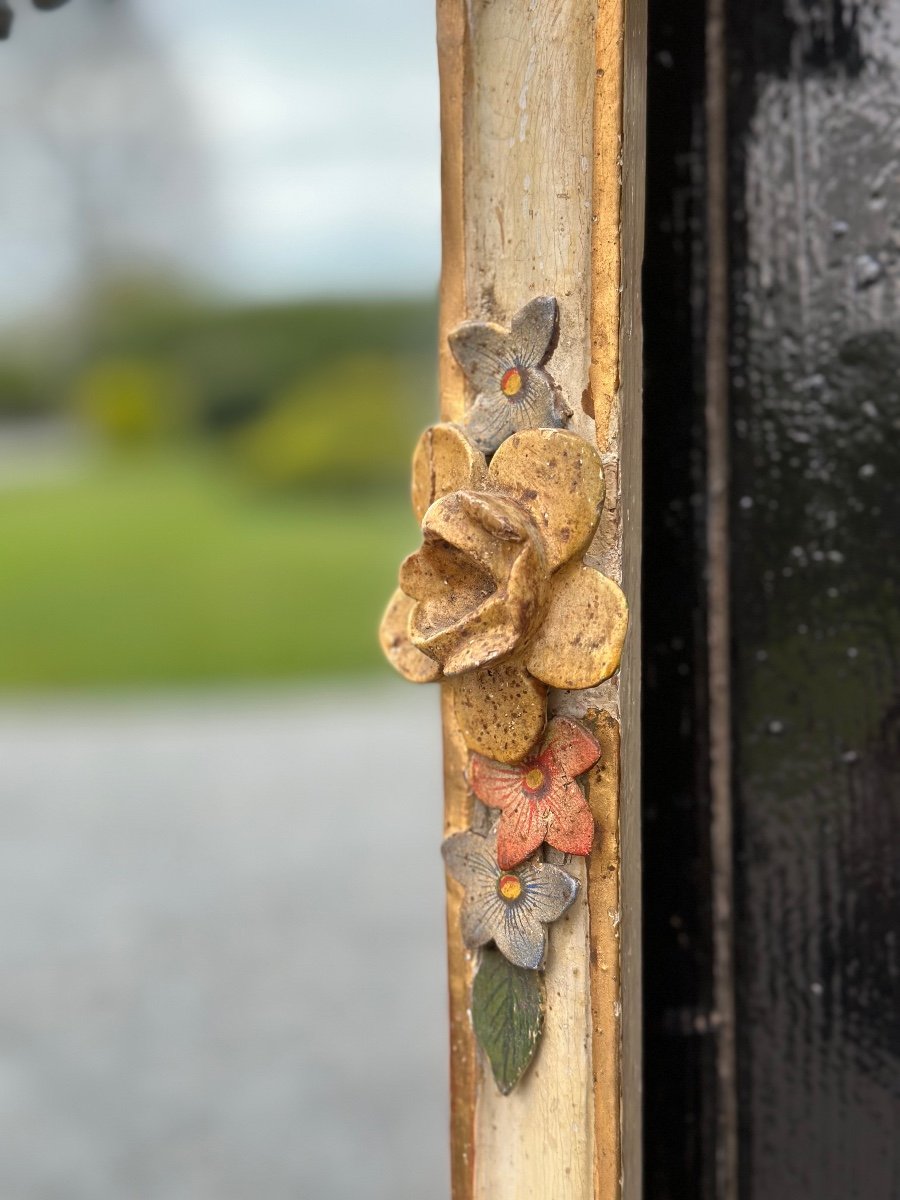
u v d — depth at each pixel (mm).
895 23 527
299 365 8781
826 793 547
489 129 503
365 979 1700
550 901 492
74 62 9266
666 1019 560
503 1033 506
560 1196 501
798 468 543
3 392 10227
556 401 489
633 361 491
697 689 553
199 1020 1599
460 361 505
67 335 10148
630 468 491
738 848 554
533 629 476
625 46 477
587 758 483
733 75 539
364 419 7109
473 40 504
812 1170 554
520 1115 510
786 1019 554
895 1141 547
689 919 557
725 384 546
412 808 2396
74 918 1914
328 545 5785
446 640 476
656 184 541
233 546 5785
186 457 8875
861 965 547
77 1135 1343
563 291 490
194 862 2133
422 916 1898
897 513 537
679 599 550
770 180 539
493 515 469
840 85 533
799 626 546
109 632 4250
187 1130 1346
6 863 2146
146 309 9680
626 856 495
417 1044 1528
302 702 3312
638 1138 520
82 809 2426
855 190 534
